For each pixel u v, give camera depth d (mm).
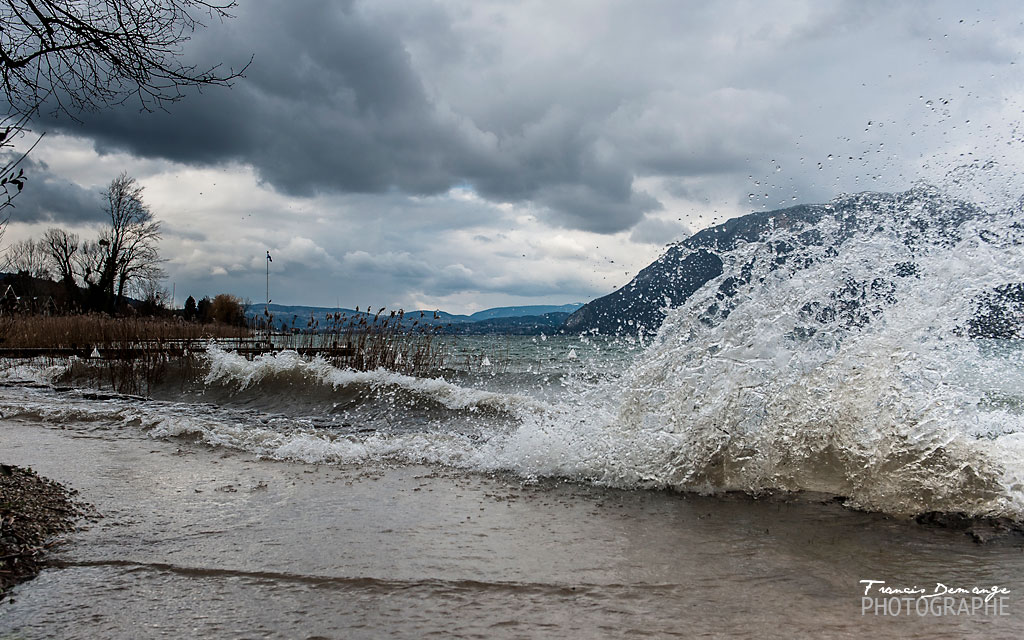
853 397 5258
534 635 2637
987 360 5738
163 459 6094
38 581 3211
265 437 7086
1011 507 4367
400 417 9055
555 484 5375
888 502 4625
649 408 5891
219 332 26641
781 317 5887
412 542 3818
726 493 5098
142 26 5340
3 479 4680
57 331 19734
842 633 2672
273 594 3053
